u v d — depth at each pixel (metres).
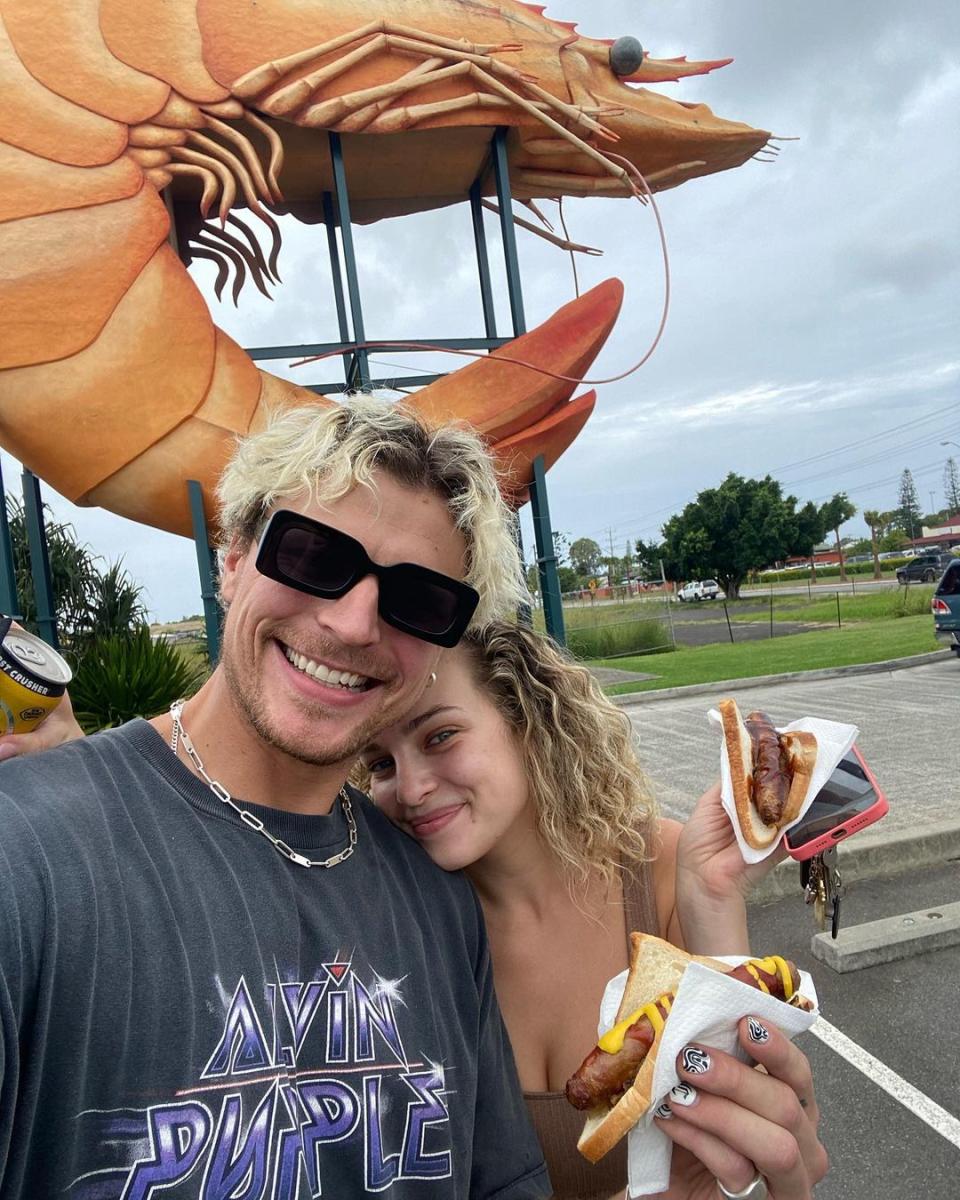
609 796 1.60
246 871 1.06
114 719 8.11
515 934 1.62
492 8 7.61
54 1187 0.83
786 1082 1.01
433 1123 1.10
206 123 6.98
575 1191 1.52
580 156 8.21
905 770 6.98
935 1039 3.10
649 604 27.53
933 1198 2.35
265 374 7.21
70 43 6.70
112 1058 0.87
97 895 0.91
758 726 1.41
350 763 1.19
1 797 0.97
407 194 9.02
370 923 1.17
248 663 1.14
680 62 8.41
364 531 1.17
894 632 20.84
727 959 1.12
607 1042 1.02
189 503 6.95
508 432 7.42
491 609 1.35
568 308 7.56
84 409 6.66
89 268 6.62
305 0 7.08
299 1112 0.97
